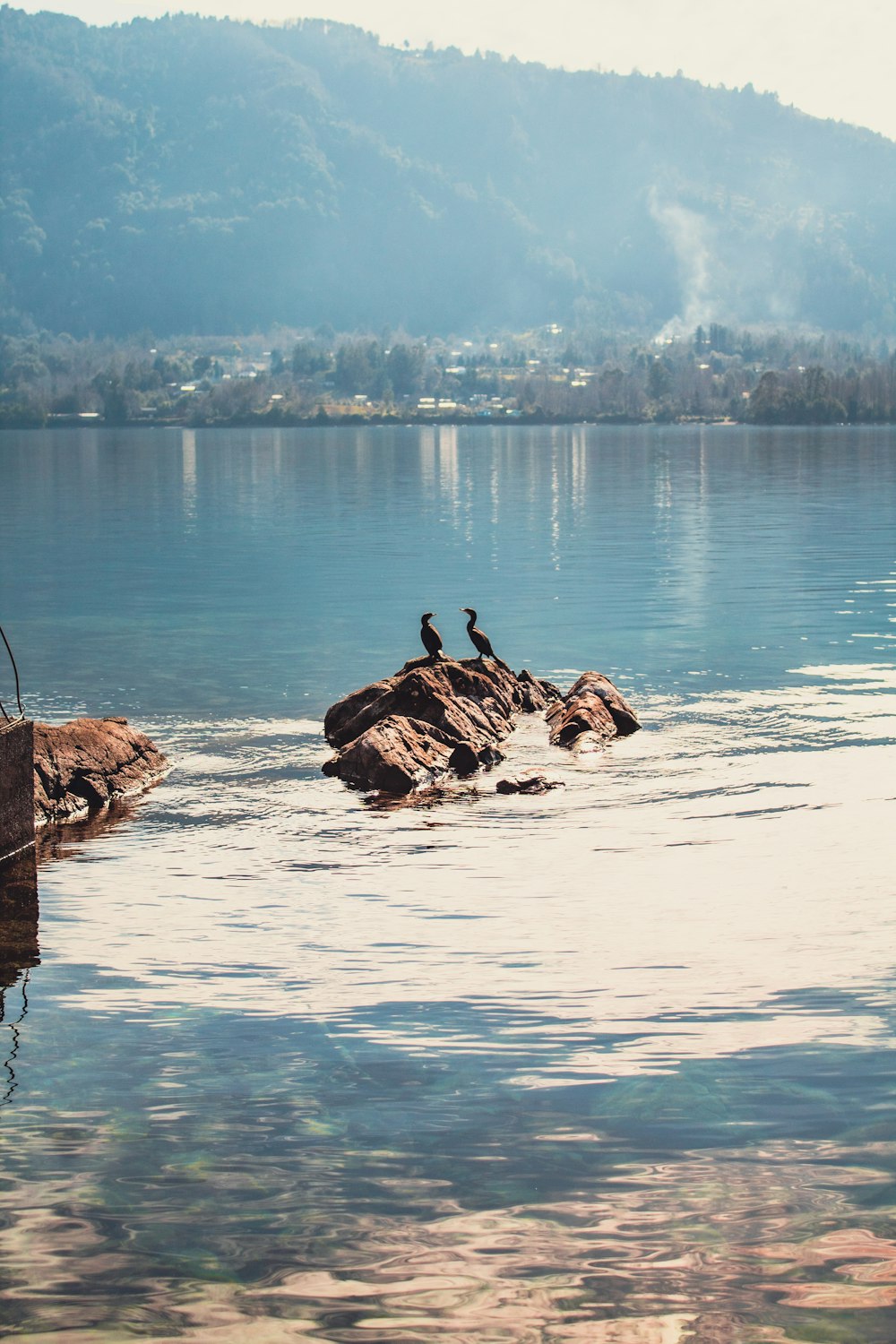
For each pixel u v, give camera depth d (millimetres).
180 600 43188
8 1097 10109
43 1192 8711
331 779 21703
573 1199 8539
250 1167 8992
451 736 23312
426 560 54281
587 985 12250
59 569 52188
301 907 14977
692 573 48312
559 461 145500
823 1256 7898
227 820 19188
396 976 12625
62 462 154750
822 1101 9766
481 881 15859
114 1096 10109
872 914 14141
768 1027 11148
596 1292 7621
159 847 17781
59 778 19906
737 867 16125
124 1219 8375
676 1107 9719
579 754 22938
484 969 12734
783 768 21516
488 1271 7828
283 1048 10945
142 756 22000
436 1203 8523
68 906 15148
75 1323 7398
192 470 134250
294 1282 7746
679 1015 11461
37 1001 12133
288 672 31312
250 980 12586
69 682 30203
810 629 35938
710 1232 8156
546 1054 10719
